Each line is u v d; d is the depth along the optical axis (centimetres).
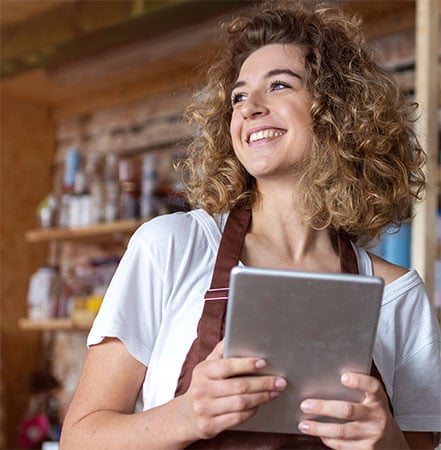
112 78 522
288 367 148
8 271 552
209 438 157
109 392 170
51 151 576
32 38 446
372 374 174
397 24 410
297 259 182
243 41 194
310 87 184
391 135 192
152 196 464
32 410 533
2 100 559
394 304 182
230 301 142
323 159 182
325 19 196
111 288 175
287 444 161
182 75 502
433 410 184
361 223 189
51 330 550
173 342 170
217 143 194
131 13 395
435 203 319
